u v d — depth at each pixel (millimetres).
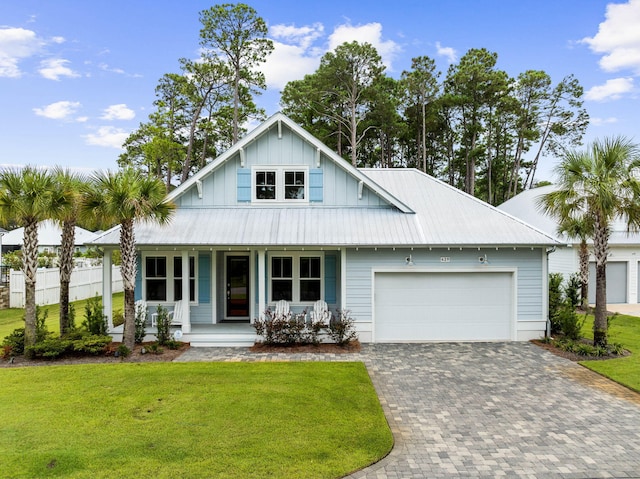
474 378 10242
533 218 26062
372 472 5930
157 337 13305
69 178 12125
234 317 16109
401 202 14977
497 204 46156
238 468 5867
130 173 12055
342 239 13539
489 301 14016
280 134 15156
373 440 6801
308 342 13344
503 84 37812
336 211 15109
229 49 34688
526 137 40844
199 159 39969
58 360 11586
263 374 10227
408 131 40469
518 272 13883
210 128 36875
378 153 43406
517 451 6609
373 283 13828
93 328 13211
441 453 6531
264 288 13711
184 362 11398
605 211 12125
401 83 39156
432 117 39625
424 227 14219
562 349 12727
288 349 12867
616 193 12406
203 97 37094
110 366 10938
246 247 13609
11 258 26641
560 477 5855
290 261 15164
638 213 12422
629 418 7902
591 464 6215
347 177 15352
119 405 8195
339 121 36438
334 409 8055
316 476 5719
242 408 8016
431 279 14008
